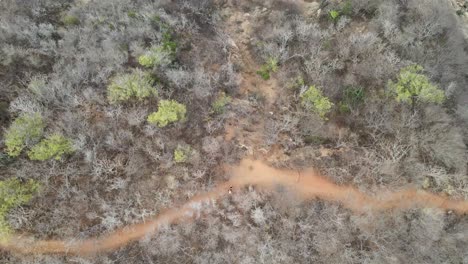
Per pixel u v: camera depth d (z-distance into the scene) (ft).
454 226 92.79
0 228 81.41
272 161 94.53
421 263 89.51
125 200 88.84
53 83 94.12
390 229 91.61
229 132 96.58
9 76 97.55
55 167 88.74
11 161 88.07
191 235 88.79
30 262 84.33
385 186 92.48
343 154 95.61
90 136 91.45
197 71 100.73
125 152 91.86
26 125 86.48
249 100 100.89
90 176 89.81
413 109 97.35
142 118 93.15
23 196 84.17
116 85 92.17
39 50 100.32
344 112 98.53
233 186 92.17
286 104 100.32
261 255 87.51
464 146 94.17
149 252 87.20
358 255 90.22
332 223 90.89
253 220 90.17
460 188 92.89
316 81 100.99
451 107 99.04
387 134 96.68
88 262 84.84
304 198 92.73
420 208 92.58
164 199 89.45
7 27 100.22
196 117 96.32
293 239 89.97
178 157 89.97
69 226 86.69
